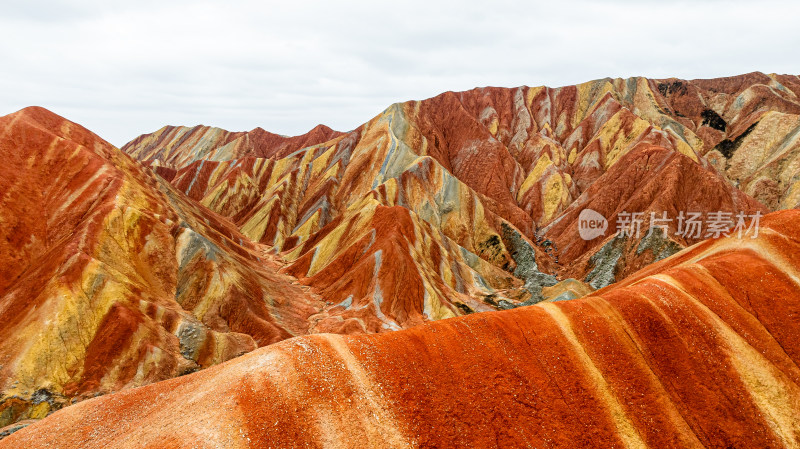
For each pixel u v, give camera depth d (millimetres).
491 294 77500
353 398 19578
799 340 24688
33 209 56750
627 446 20141
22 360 39250
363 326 57281
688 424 21234
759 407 21984
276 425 17953
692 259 35531
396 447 18250
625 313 25562
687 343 24109
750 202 82562
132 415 20984
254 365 20688
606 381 22312
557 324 25109
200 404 19047
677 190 85312
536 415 20547
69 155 64312
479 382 21453
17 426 34125
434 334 24016
